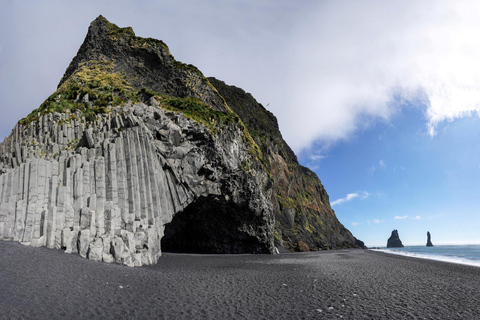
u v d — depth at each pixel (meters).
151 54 53.28
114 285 13.22
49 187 19.22
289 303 12.82
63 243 17.39
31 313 8.70
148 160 28.09
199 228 46.19
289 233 75.62
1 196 18.94
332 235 98.69
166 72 53.25
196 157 36.72
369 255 49.59
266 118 101.50
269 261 32.34
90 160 22.20
